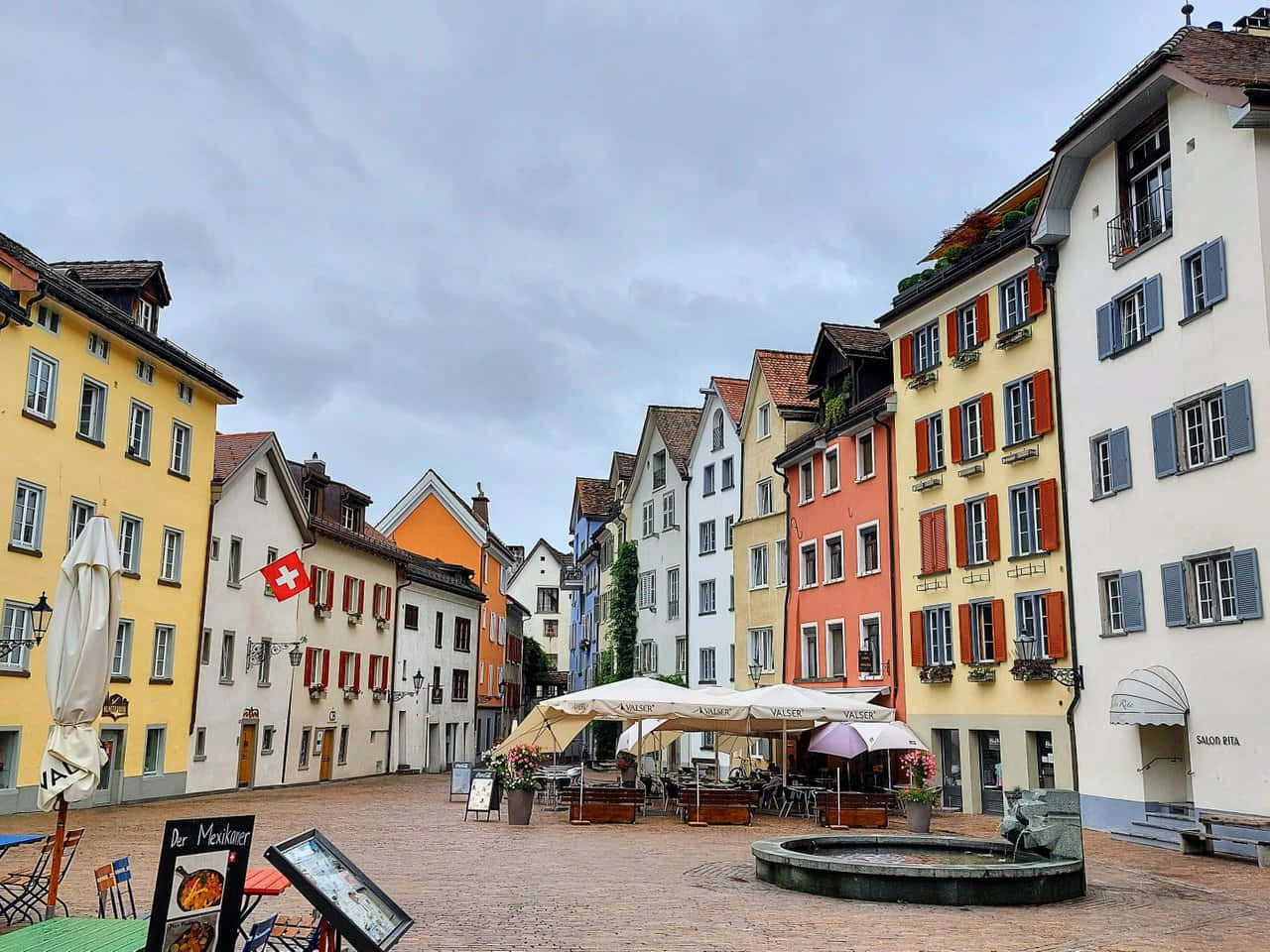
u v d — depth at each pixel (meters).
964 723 28.06
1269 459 19.14
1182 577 20.94
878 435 32.94
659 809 29.16
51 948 7.00
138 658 30.92
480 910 12.35
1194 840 19.41
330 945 7.79
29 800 25.86
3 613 25.19
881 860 15.66
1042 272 25.47
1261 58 21.89
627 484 59.84
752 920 11.91
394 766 52.41
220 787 35.97
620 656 53.53
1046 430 25.38
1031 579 25.77
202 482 34.53
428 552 66.62
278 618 40.47
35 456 26.36
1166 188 22.20
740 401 45.34
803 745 36.53
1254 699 19.14
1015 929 11.66
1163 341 21.84
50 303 26.64
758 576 41.31
